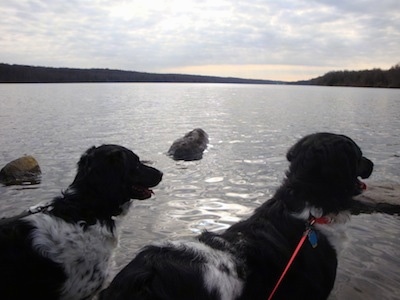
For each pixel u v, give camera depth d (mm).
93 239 1054
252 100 13117
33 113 7164
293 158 919
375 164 2838
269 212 871
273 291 763
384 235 1550
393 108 9078
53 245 994
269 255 783
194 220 1709
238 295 717
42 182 2357
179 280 681
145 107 9086
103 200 1084
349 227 1607
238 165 2777
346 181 866
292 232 835
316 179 866
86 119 6160
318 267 827
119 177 1097
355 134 4570
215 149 3416
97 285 1071
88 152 1136
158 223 1669
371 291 1172
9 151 3393
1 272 935
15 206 1931
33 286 963
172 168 2689
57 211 1054
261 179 2387
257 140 3984
